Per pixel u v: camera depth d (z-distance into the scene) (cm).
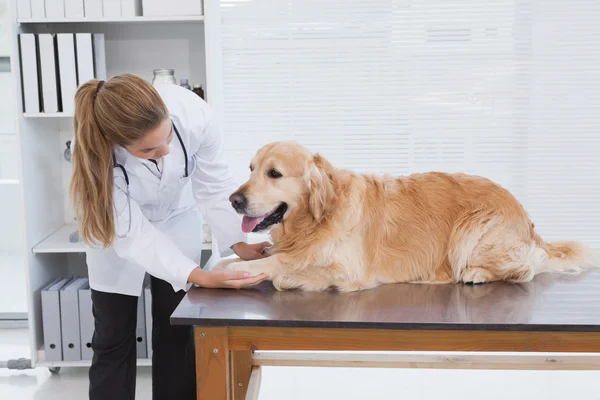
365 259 172
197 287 174
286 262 171
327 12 286
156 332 208
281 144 171
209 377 154
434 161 296
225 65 291
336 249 168
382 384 261
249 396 179
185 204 204
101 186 161
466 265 174
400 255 174
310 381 265
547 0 283
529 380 263
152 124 155
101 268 188
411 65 289
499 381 262
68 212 313
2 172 325
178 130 177
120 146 170
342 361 195
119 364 197
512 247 174
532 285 173
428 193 178
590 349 150
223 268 175
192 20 263
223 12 287
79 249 269
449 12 285
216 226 199
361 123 294
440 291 168
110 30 294
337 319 148
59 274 302
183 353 209
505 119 292
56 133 301
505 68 289
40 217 280
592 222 297
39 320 279
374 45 288
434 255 175
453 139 294
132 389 203
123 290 190
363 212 172
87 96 158
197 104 186
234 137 297
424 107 292
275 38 288
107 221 163
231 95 294
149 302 272
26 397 255
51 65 261
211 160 195
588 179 295
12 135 322
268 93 293
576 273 183
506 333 150
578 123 291
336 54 289
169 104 179
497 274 175
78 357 276
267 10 286
